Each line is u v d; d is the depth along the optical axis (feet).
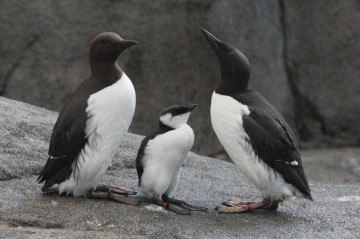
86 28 56.08
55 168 29.60
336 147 63.77
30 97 56.49
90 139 28.94
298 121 63.62
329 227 29.76
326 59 63.77
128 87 29.30
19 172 33.86
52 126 39.88
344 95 63.77
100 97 28.76
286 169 29.55
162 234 27.55
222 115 29.94
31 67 56.44
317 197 35.06
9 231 27.07
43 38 56.34
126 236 27.04
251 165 29.68
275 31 61.26
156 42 56.08
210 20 56.08
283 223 29.84
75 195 30.30
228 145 30.22
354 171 56.59
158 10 55.98
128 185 33.91
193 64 56.54
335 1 63.46
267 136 29.07
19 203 29.55
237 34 57.31
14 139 36.96
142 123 56.29
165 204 30.01
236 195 34.35
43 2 56.29
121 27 55.93
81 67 56.29
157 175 29.40
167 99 56.59
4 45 56.59
